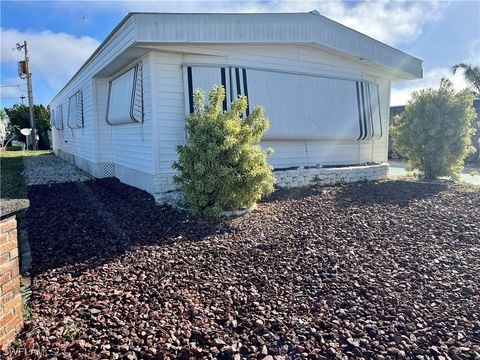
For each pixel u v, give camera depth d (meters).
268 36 8.15
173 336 2.79
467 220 5.88
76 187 9.95
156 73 7.58
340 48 9.38
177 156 7.96
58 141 22.05
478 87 19.16
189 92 7.82
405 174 12.14
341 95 10.14
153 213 6.58
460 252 4.54
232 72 8.30
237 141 6.14
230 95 8.25
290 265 4.17
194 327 2.92
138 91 8.31
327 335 2.84
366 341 2.75
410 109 10.41
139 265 4.21
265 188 6.56
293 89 9.20
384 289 3.58
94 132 11.22
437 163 9.99
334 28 9.20
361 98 10.60
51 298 3.41
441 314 3.13
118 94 9.64
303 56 9.41
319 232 5.34
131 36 7.06
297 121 9.25
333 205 7.00
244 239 5.07
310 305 3.30
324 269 4.07
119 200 7.87
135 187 9.30
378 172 10.63
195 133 6.16
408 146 10.50
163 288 3.62
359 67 10.61
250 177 6.26
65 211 7.05
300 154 9.88
